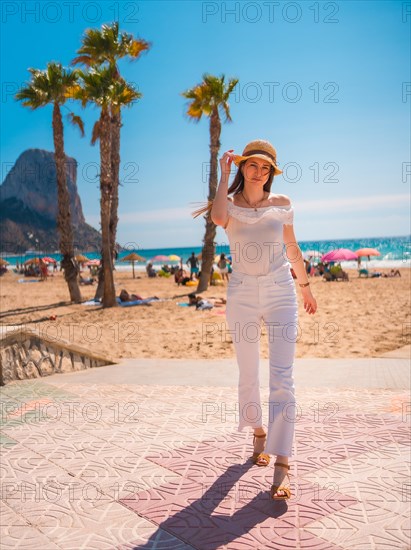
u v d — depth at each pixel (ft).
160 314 49.32
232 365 22.62
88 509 9.30
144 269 195.83
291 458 11.42
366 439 12.45
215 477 10.56
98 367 22.59
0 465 11.37
